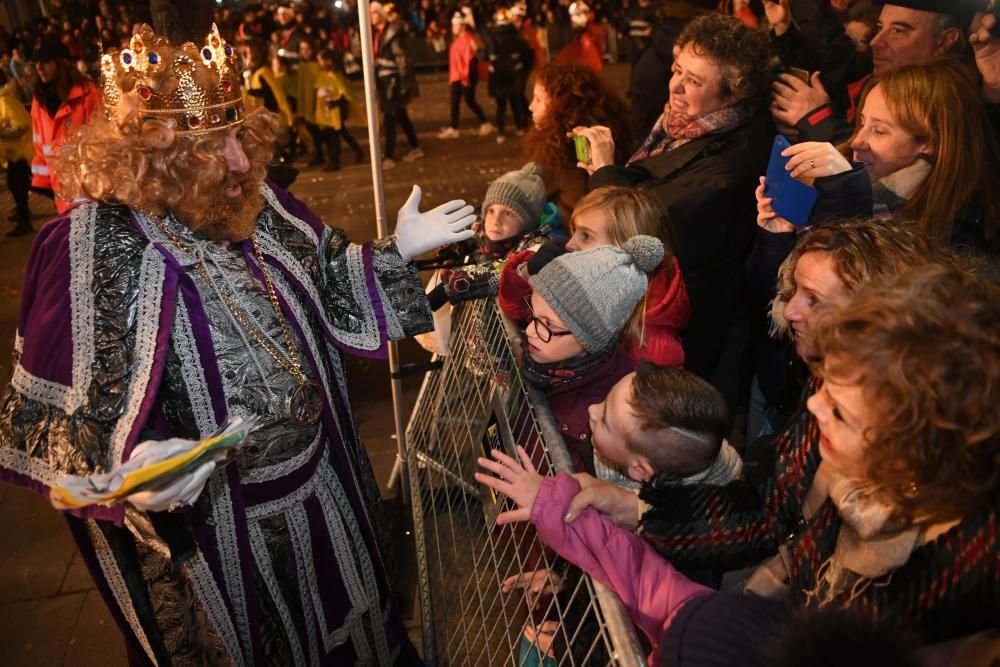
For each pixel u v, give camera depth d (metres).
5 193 7.83
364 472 1.97
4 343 4.54
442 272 2.50
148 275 1.50
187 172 1.50
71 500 1.19
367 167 8.30
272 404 1.63
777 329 1.70
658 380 1.32
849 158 2.05
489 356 2.04
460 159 8.49
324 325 1.78
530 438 1.73
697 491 1.31
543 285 1.59
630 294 1.58
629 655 0.98
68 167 1.56
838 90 2.81
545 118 2.74
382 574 1.98
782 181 1.83
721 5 3.92
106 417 1.44
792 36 2.86
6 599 2.57
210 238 1.62
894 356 0.88
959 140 1.79
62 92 5.59
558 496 1.29
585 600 1.42
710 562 1.30
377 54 8.07
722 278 2.39
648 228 1.88
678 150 2.44
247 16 11.80
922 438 0.87
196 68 1.46
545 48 12.15
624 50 13.88
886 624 0.72
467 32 9.19
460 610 2.12
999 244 1.81
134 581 1.72
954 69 1.83
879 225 1.41
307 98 8.23
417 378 3.79
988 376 0.84
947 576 0.95
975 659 0.88
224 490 1.62
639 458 1.33
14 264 5.91
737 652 0.92
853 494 1.03
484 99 12.13
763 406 2.30
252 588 1.69
